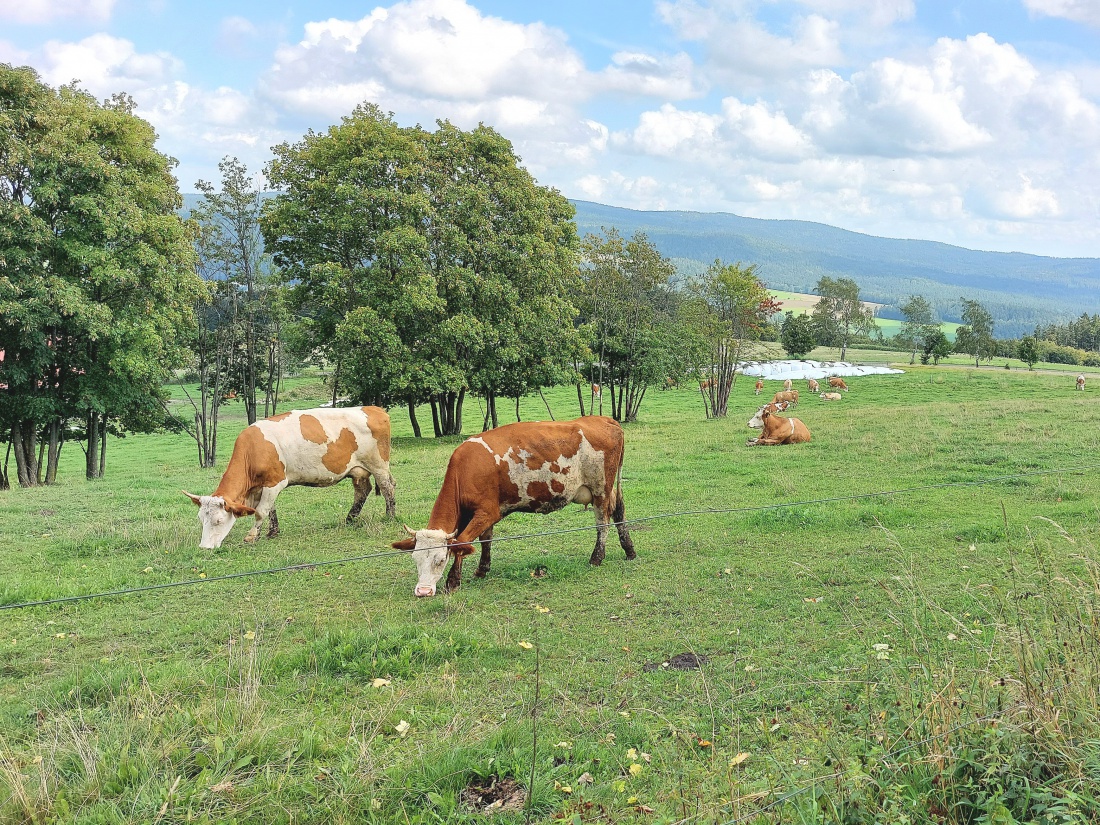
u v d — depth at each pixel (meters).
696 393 66.31
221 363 30.86
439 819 4.41
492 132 33.03
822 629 7.27
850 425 24.92
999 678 4.69
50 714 5.98
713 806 4.06
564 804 4.45
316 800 4.63
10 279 22.00
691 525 12.43
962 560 9.20
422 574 9.00
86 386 25.44
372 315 28.12
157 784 4.70
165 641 7.83
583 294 41.44
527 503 9.92
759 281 49.41
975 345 103.50
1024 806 3.63
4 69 22.27
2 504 16.55
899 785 3.80
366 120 30.11
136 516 14.66
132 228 23.38
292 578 10.14
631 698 6.02
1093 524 10.44
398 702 5.96
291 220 30.03
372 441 13.51
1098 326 151.38
